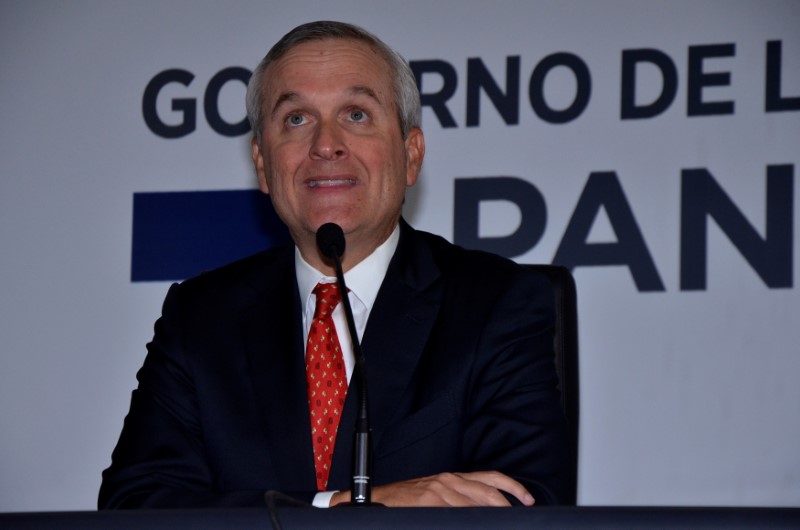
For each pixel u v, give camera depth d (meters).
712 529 2.66
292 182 4.60
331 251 4.00
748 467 5.69
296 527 2.73
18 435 6.26
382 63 4.71
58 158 6.51
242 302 4.74
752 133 5.94
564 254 6.02
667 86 6.07
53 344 6.33
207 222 6.38
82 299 6.36
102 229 6.42
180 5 6.60
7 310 6.37
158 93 6.53
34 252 6.42
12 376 6.31
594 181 6.06
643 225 5.97
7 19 6.64
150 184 6.44
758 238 5.85
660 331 5.86
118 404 6.25
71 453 6.22
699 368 5.80
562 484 4.14
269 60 4.74
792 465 5.66
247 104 4.87
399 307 4.58
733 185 5.91
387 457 4.30
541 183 6.12
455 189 6.18
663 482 5.74
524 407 4.30
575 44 6.21
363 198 4.56
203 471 4.40
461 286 4.64
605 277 5.96
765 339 5.77
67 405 6.27
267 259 4.91
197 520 2.77
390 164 4.64
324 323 4.58
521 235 6.09
